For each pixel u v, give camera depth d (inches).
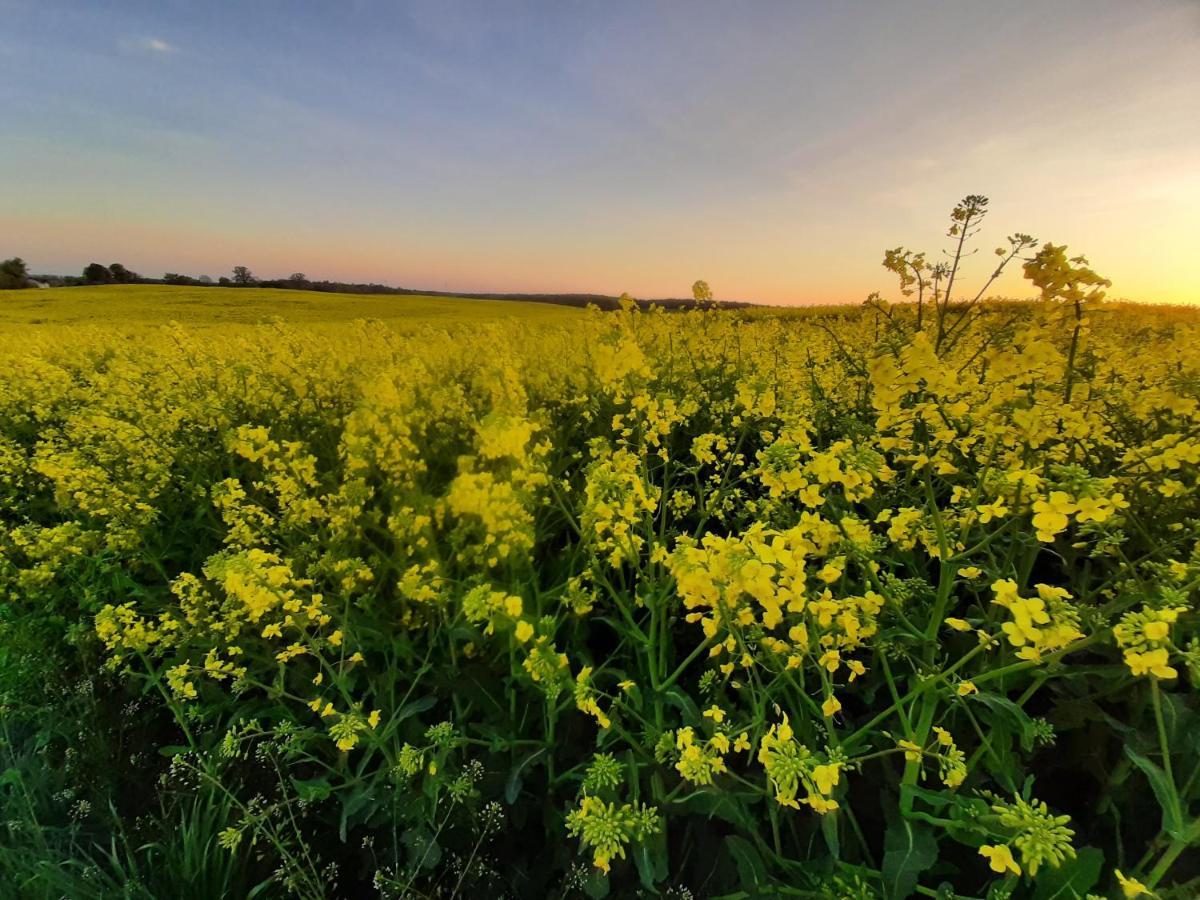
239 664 92.2
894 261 100.2
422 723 81.0
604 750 70.5
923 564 87.4
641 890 61.3
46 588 104.5
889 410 61.7
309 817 78.4
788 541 55.3
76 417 191.5
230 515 105.9
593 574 77.4
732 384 199.6
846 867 51.9
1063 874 50.0
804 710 63.9
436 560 87.2
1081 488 46.6
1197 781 55.9
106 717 88.0
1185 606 55.7
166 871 67.6
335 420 171.0
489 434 90.3
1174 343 129.0
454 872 69.3
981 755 63.2
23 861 67.4
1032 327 75.2
